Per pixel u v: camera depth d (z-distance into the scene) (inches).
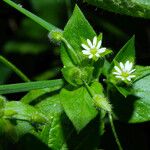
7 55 8.0
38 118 5.4
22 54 8.0
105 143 6.6
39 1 8.0
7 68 7.8
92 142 5.7
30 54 8.0
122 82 5.7
